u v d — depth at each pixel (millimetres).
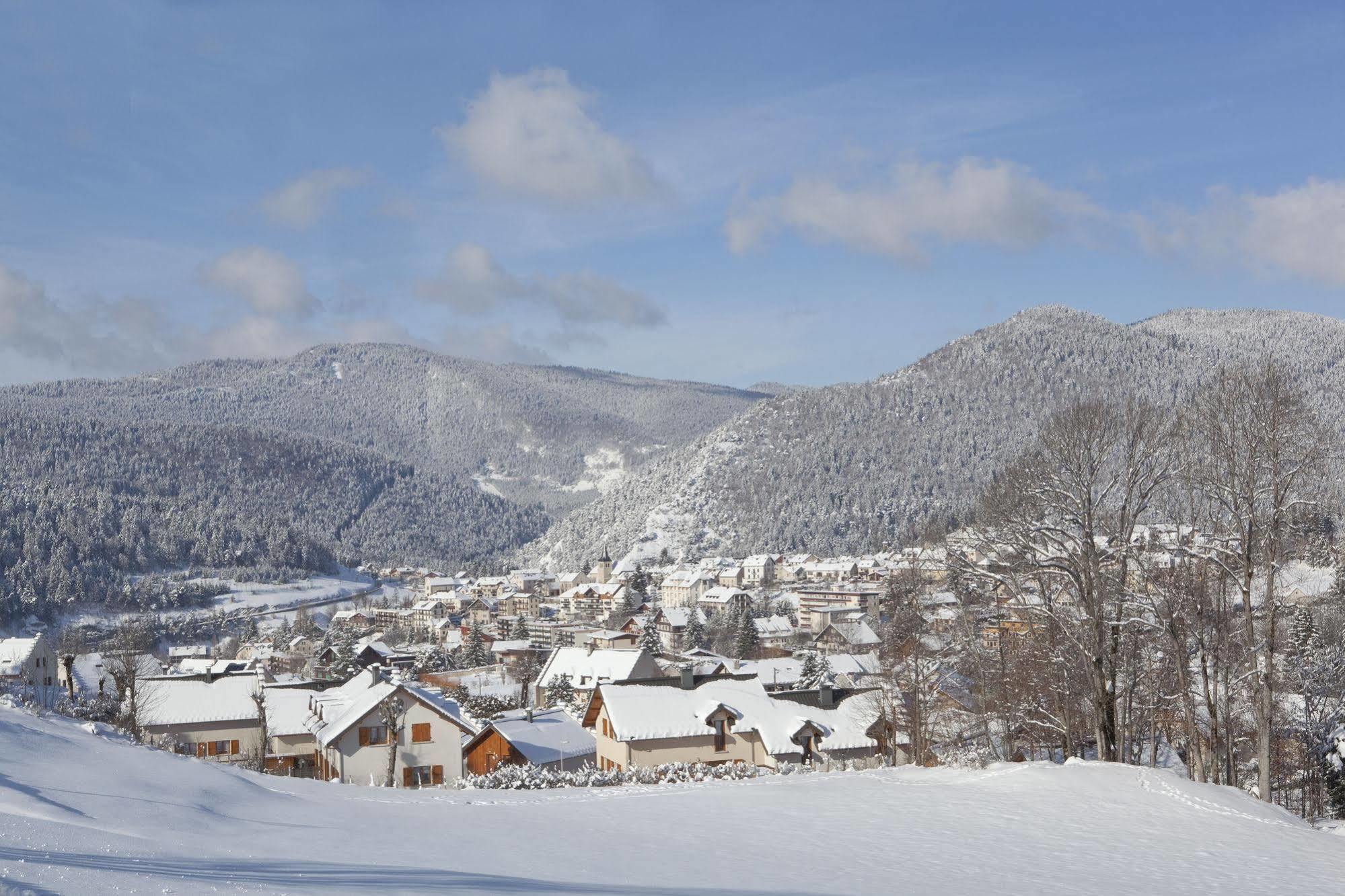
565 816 27797
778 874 18797
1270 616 35375
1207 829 27094
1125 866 21859
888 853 22594
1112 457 39375
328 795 29406
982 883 19156
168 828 16766
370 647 145250
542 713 73750
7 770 19578
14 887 8984
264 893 10656
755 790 35656
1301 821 30609
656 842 22953
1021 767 37750
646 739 58188
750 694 62719
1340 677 56812
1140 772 34406
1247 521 35625
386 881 13031
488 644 188500
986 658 50312
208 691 75438
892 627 60781
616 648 170250
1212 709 41938
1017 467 44312
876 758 56438
